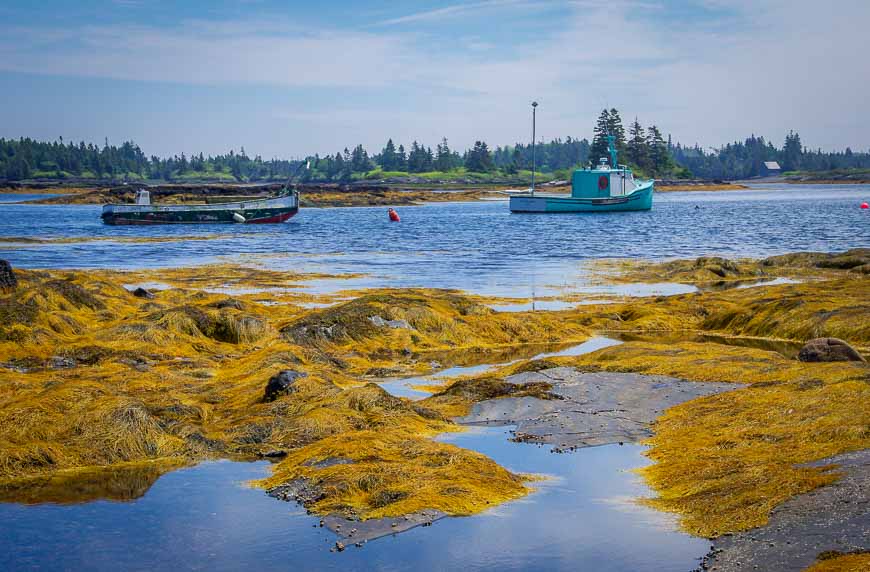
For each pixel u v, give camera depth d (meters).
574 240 83.62
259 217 117.75
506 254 68.00
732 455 15.23
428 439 17.28
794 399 17.97
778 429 16.25
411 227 110.19
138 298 35.31
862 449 14.33
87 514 13.76
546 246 76.25
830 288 38.03
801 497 12.68
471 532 12.77
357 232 99.62
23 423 16.70
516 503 13.89
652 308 35.66
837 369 20.33
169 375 22.11
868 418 15.75
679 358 23.33
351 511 13.54
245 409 19.19
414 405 19.17
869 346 27.06
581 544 12.29
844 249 69.88
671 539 12.34
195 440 17.02
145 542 12.66
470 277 51.00
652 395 20.11
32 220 125.75
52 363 23.23
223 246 78.31
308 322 28.84
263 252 71.25
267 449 16.81
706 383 20.81
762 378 20.61
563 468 15.59
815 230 93.31
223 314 28.11
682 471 14.86
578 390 20.64
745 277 48.59
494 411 19.27
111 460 16.25
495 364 26.27
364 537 12.63
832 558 10.71
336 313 29.70
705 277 48.47
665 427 17.77
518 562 11.78
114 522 13.43
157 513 13.75
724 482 13.92
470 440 17.38
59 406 17.59
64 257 66.12
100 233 97.31
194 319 27.56
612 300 40.44
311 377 20.30
